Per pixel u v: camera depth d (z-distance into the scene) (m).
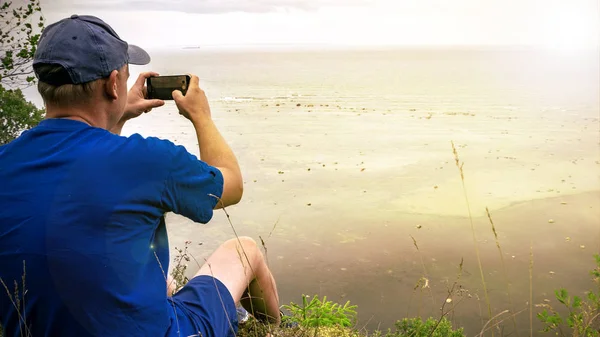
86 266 1.45
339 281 11.98
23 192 1.48
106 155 1.52
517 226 16.12
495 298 10.71
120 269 1.50
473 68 166.25
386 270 12.68
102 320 1.49
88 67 1.54
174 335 1.71
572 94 72.44
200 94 2.00
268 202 18.56
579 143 30.84
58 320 1.49
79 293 1.46
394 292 11.23
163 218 1.73
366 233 15.49
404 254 13.76
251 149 29.58
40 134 1.56
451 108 53.91
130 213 1.50
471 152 28.33
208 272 2.08
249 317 2.52
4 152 1.56
